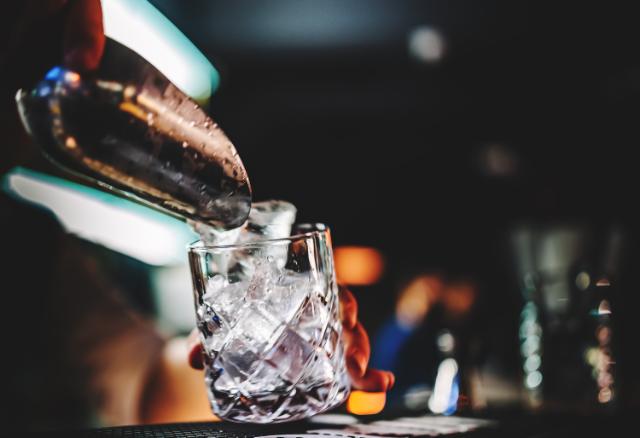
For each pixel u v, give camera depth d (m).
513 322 1.99
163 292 2.94
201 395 1.79
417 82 5.27
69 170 0.75
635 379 1.55
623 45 4.28
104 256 2.43
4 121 1.71
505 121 5.43
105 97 0.69
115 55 0.71
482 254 5.33
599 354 1.54
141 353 2.43
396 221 5.99
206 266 0.82
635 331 1.58
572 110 5.11
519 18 3.93
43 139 0.70
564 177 5.20
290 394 0.79
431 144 5.82
